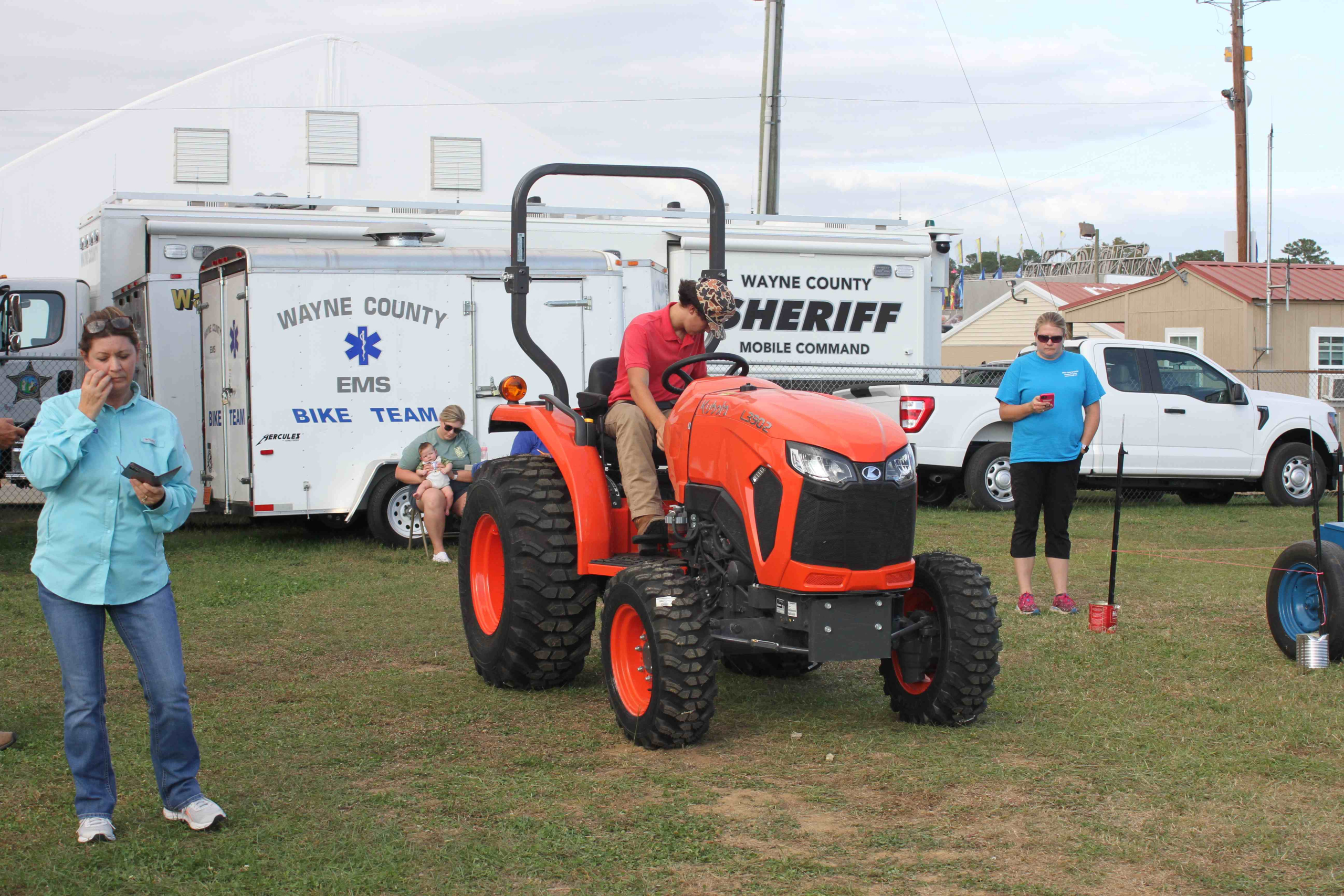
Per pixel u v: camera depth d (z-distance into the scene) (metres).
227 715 5.55
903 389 13.40
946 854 3.89
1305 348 25.83
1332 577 6.34
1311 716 5.41
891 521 4.86
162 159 27.00
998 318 39.28
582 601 5.83
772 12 22.45
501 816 4.24
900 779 4.62
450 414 10.50
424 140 28.80
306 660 6.72
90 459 3.86
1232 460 14.23
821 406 5.06
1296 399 14.79
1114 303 29.11
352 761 4.87
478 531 6.37
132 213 12.70
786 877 3.72
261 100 27.70
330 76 28.17
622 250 14.73
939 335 16.38
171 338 12.23
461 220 14.02
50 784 4.56
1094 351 13.91
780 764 4.82
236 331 10.85
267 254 10.61
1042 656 6.63
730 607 5.16
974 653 5.14
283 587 8.84
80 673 3.91
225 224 12.73
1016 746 5.04
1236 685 6.00
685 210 15.16
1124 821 4.17
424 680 6.27
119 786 4.53
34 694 5.89
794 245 15.20
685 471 5.42
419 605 8.30
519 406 6.52
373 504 11.02
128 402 3.97
